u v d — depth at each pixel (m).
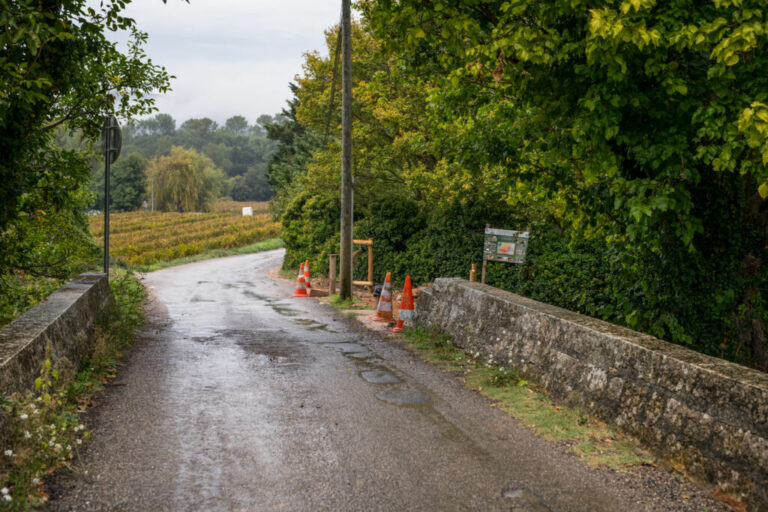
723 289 6.45
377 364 7.71
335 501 3.60
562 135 6.28
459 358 7.91
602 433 4.87
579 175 7.39
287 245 35.88
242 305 16.61
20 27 5.09
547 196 8.13
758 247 6.56
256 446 4.54
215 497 3.62
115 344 7.75
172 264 45.22
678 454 4.20
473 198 16.55
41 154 8.20
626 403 4.91
